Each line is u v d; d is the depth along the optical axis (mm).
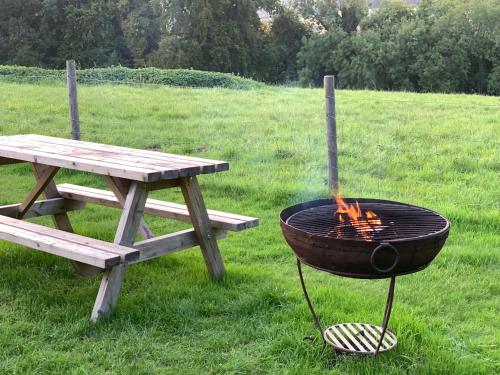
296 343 3121
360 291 3961
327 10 51281
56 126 10094
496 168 7582
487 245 4902
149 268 4297
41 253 4527
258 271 4289
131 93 14945
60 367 2916
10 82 17109
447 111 12453
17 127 9812
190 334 3299
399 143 9008
